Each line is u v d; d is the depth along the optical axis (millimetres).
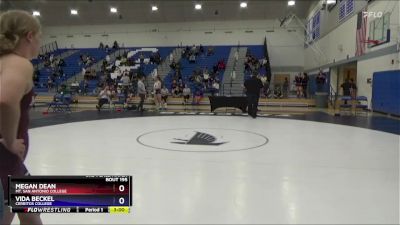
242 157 5355
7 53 1528
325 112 13883
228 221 2883
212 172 4445
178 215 3004
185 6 25375
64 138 7086
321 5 19938
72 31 28531
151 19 26844
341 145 6422
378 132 8133
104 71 22156
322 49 20094
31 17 1618
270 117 11727
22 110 1573
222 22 26094
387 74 12039
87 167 4684
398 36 11211
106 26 27922
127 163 4918
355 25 14930
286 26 25047
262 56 24688
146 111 14234
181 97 17078
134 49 26516
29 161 5004
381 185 3930
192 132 7980
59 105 14461
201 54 24859
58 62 25203
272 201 3373
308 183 3988
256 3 24344
